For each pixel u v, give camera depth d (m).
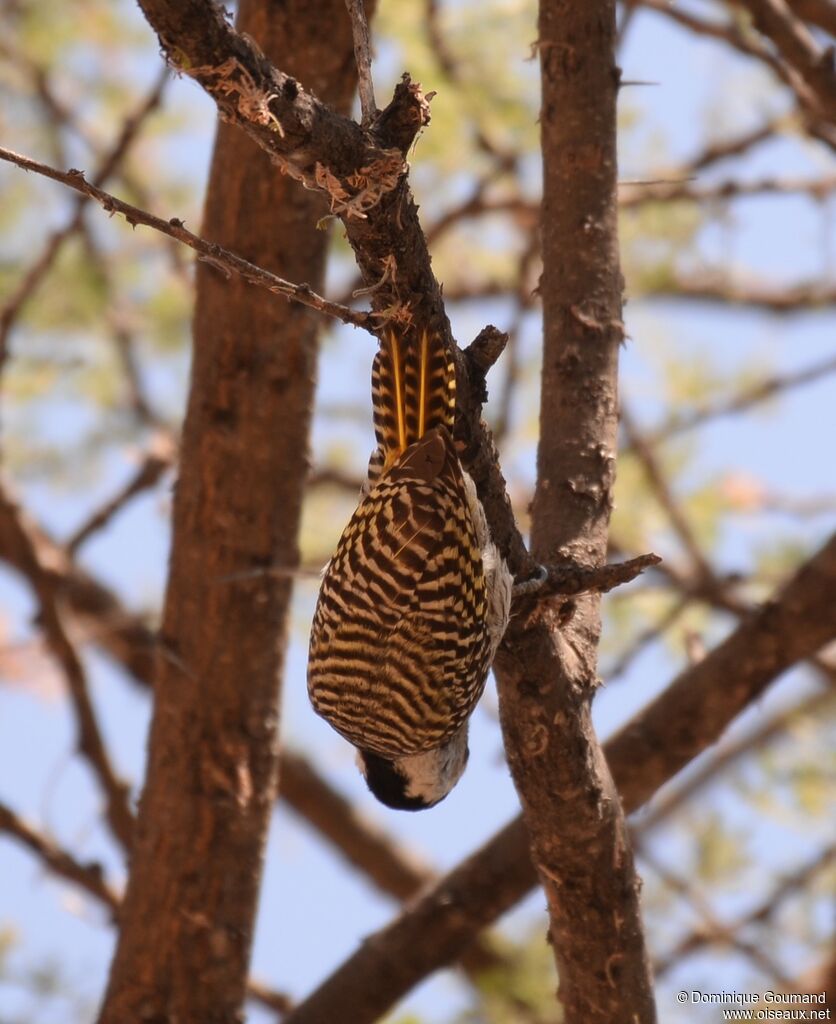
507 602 7.38
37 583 13.13
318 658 8.77
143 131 15.81
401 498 7.84
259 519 10.56
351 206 6.15
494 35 14.03
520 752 7.65
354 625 8.41
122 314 16.17
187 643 10.58
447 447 7.39
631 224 15.81
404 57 13.66
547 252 8.98
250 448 10.52
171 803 10.51
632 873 7.98
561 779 7.63
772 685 10.10
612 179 9.00
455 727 8.93
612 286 8.85
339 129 5.96
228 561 10.55
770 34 11.67
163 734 10.62
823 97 11.70
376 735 8.82
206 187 10.73
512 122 14.03
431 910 10.54
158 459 14.13
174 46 5.61
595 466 8.45
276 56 10.30
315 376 10.70
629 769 10.12
